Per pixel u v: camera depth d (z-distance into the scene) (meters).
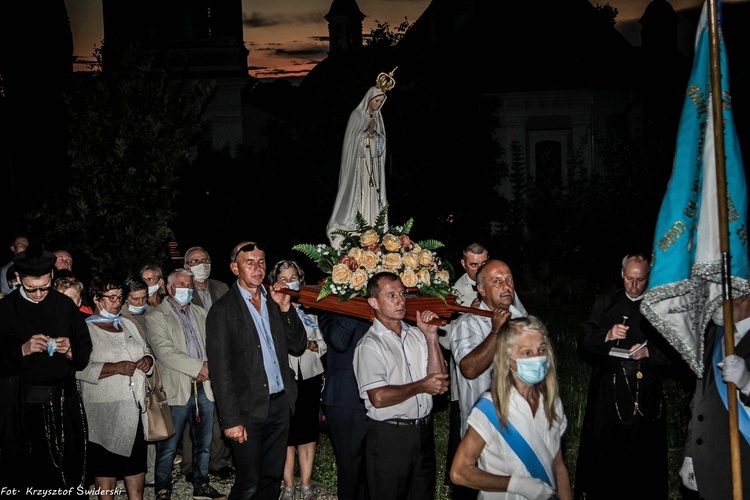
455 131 21.25
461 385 5.37
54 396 5.66
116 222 10.82
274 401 5.71
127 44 11.74
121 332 6.18
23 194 11.70
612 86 27.92
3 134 16.95
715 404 4.46
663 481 5.90
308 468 6.77
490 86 28.25
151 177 11.05
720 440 4.43
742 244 4.16
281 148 20.05
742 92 26.91
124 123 11.07
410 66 20.88
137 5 27.69
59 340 5.45
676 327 4.28
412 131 20.91
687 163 4.21
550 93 28.14
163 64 12.37
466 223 21.19
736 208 4.17
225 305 5.57
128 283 6.64
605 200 19.06
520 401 3.65
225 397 5.42
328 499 6.94
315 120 19.92
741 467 4.32
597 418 6.00
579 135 28.12
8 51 17.48
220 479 7.48
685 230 4.19
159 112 11.32
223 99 27.52
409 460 5.05
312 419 6.77
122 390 5.97
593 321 6.18
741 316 4.41
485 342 4.86
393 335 5.18
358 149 8.28
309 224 19.53
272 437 5.72
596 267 19.36
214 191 20.47
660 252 4.23
